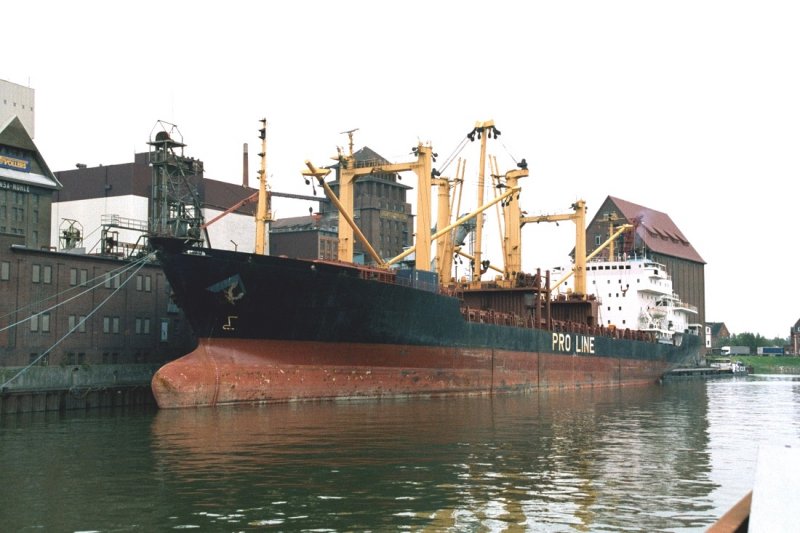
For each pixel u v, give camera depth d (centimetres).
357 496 1936
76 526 1662
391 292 4747
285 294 4256
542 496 1962
